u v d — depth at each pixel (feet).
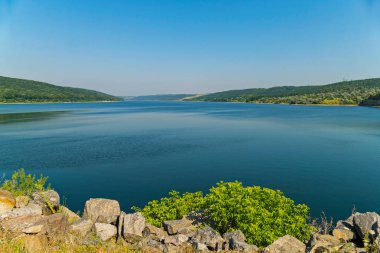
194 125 355.77
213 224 40.98
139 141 227.40
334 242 31.17
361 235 31.73
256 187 49.03
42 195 32.60
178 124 369.50
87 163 151.94
